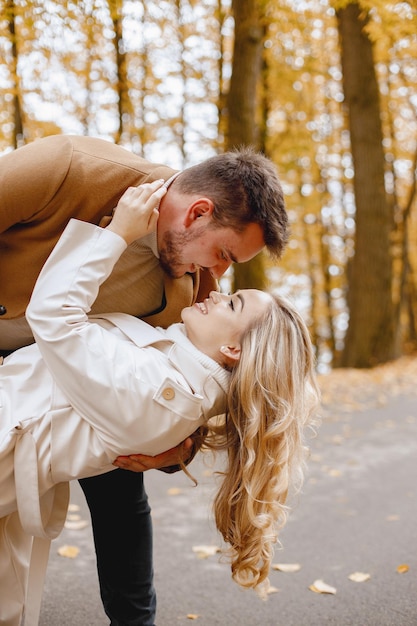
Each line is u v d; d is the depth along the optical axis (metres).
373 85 13.36
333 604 2.92
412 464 5.42
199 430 2.00
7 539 2.04
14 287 2.03
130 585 2.15
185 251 1.97
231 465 1.96
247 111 10.26
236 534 1.94
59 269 1.84
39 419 1.84
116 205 1.97
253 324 1.90
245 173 1.90
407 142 18.64
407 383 10.62
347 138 19.42
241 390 1.85
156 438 1.82
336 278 22.31
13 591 2.06
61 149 1.94
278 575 3.25
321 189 20.08
